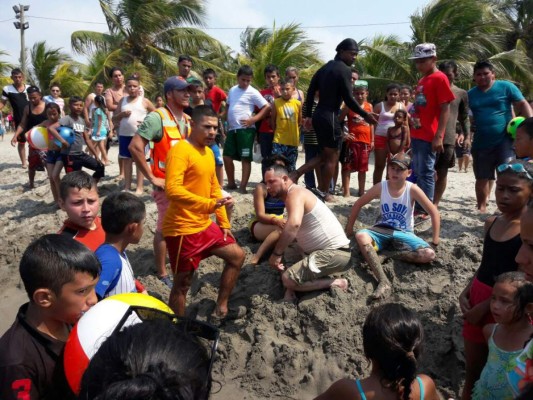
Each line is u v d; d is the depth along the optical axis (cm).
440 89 576
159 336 143
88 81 2570
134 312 207
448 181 924
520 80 1830
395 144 701
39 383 212
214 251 473
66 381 210
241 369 482
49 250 213
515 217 346
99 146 1070
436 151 596
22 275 214
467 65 1741
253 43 2400
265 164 589
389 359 249
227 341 499
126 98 811
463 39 1805
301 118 760
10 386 205
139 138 504
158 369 132
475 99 624
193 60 2230
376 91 1848
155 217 704
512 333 301
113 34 2356
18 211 855
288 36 1914
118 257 313
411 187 524
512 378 295
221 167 729
